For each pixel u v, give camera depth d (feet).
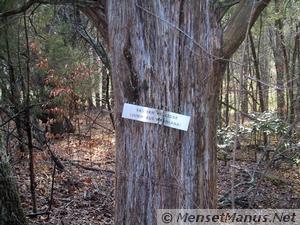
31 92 29.91
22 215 14.83
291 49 44.73
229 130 29.01
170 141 9.87
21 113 20.92
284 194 24.38
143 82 9.82
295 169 28.48
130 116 9.96
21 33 25.75
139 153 10.00
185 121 9.85
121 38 9.91
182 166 9.95
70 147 32.65
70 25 32.53
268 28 46.50
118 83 10.08
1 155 14.38
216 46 10.14
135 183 10.11
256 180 23.73
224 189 25.09
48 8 27.50
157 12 9.67
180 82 9.78
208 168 10.32
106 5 10.37
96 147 34.17
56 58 30.81
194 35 9.78
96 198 23.08
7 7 15.65
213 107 10.41
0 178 14.16
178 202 10.00
